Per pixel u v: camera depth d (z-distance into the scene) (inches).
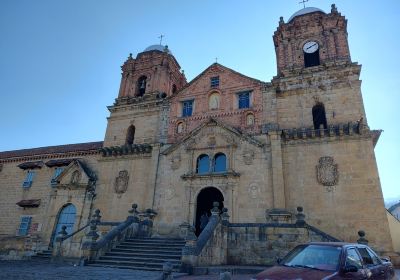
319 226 861.2
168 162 1099.3
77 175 1239.5
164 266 462.0
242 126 1063.6
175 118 1187.3
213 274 593.6
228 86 1151.6
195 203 995.9
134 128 1291.8
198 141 1084.5
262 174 960.9
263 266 697.0
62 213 1202.6
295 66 1113.4
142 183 1120.8
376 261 371.6
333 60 1064.8
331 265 308.3
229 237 767.1
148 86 1354.6
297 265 326.0
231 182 976.9
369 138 914.1
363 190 861.2
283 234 726.5
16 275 535.2
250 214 924.0
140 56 1440.7
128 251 775.1
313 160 943.0
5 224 1314.0
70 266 705.6
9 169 1448.1
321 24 1157.1
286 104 1058.1
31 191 1342.3
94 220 831.1
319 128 970.7
